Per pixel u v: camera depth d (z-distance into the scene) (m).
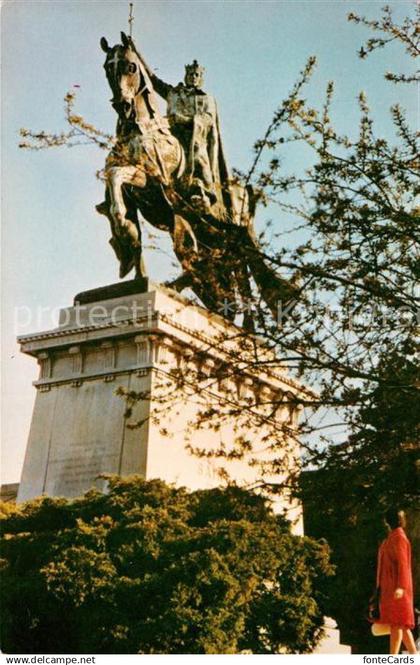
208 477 14.45
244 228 9.60
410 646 8.16
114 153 9.86
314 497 9.88
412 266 9.35
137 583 8.82
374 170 9.59
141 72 16.23
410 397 9.20
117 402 14.31
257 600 9.92
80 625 8.91
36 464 14.74
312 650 10.70
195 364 14.37
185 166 16.66
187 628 8.59
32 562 9.98
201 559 8.91
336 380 9.30
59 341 15.20
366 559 13.91
